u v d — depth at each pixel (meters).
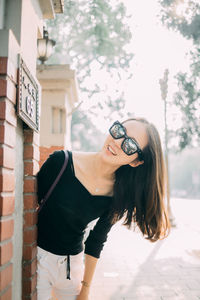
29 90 1.53
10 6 1.43
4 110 1.20
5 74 1.21
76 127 20.17
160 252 6.77
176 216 14.70
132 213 2.08
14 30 1.42
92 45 10.84
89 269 2.04
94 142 24.08
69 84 4.45
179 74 10.55
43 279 1.88
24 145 1.62
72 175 1.86
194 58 10.24
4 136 1.19
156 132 1.89
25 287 1.60
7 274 1.23
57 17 9.49
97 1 9.72
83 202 1.89
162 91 10.77
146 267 5.47
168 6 9.70
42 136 4.40
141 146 1.84
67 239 1.91
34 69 1.74
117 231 9.98
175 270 5.29
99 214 2.03
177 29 9.93
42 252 1.87
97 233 2.06
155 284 4.50
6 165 1.22
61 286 1.97
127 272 5.13
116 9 10.16
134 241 8.12
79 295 2.00
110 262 5.80
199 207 20.81
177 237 8.67
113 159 1.79
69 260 1.93
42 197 1.90
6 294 1.22
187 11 9.67
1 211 1.17
